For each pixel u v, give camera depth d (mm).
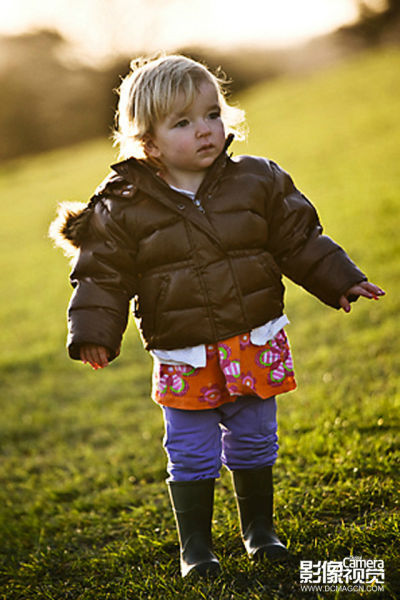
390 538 2320
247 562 2305
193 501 2307
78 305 2217
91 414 5711
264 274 2283
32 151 26672
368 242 8633
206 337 2221
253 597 2105
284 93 21641
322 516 2670
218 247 2217
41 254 13266
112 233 2234
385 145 14047
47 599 2439
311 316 6891
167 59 2271
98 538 3012
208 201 2246
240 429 2344
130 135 2287
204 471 2311
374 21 28828
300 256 2359
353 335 6043
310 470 3172
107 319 2203
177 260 2219
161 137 2215
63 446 5051
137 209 2225
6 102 26531
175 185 2301
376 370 4957
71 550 2936
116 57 26703
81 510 3523
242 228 2244
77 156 22812
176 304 2221
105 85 26734
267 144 16453
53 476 4418
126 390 6277
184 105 2176
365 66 22047
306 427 3869
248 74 26000
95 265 2236
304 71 26359
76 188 18281
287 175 2420
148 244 2217
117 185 2258
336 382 4867
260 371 2285
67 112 26797
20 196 18703
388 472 2928
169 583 2264
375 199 10609
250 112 20359
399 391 4305
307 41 27734
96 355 2209
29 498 4047
